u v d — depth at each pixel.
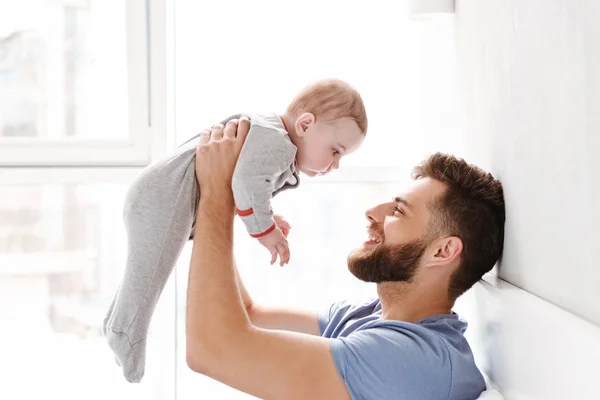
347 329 1.49
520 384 1.14
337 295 2.33
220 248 1.33
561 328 0.94
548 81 1.07
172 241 1.38
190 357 1.27
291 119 1.50
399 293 1.42
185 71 2.21
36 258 2.23
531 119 1.17
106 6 2.15
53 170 2.07
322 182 2.24
